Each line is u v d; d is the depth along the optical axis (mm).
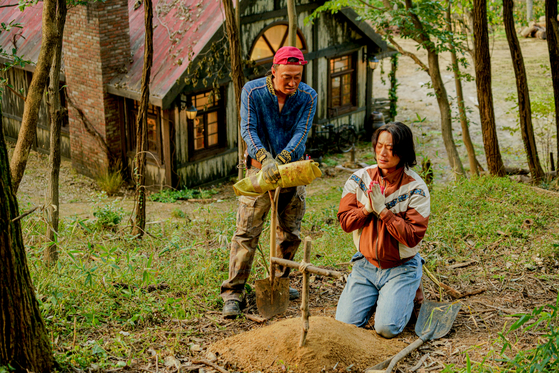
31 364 2773
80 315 3701
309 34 15539
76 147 14484
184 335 3607
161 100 12211
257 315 3977
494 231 5543
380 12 10492
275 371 3080
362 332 3473
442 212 6289
